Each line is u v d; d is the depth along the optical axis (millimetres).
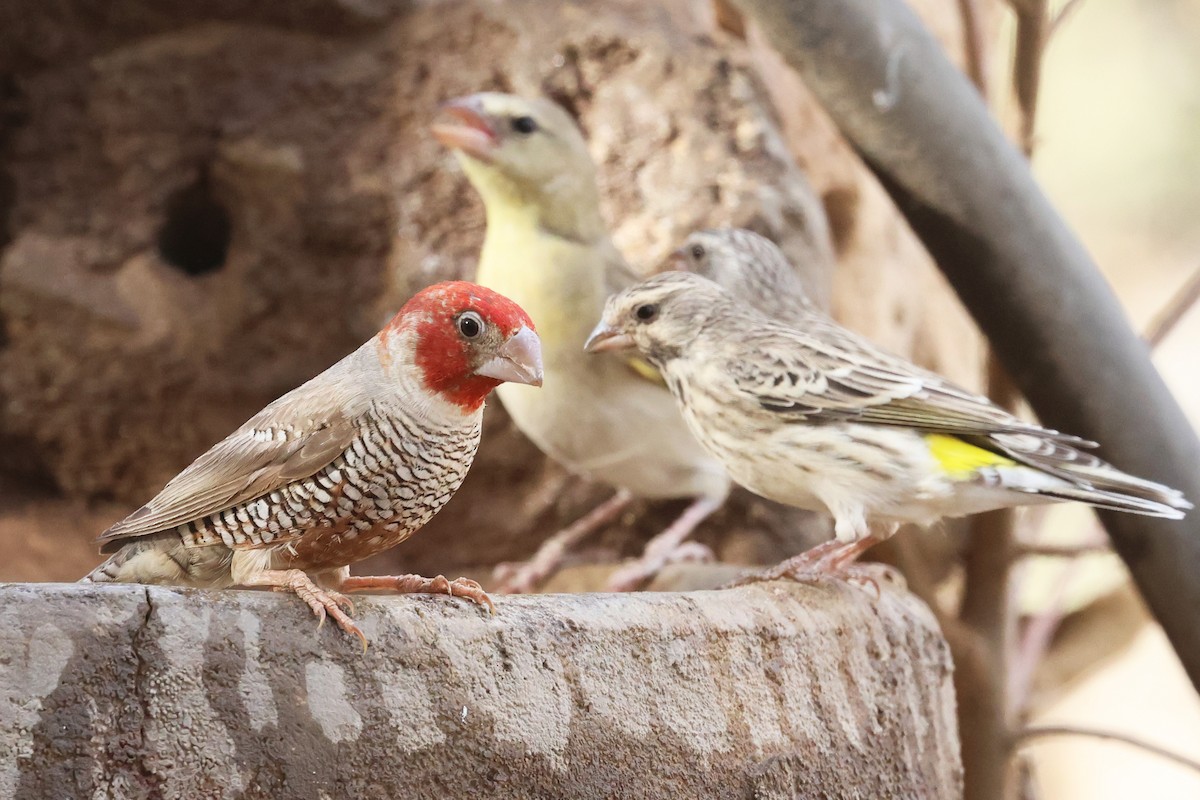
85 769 4723
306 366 11930
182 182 12148
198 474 6078
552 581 11531
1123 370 9289
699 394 8766
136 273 12055
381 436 6008
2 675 4648
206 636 5043
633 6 12242
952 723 8180
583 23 12023
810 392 8359
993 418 8227
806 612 7008
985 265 9414
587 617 5887
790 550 11602
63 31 12258
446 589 5762
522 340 6039
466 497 11969
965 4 11320
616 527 11766
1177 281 25500
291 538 6055
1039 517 12961
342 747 5160
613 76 11953
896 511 8352
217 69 12211
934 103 9336
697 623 6246
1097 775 21297
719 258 10188
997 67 15680
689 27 12305
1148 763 21203
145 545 6215
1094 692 21922
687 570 9977
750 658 6414
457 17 12180
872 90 9352
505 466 11836
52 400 12102
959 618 11227
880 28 9344
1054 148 26359
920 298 14484
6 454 12508
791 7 9312
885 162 9562
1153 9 26125
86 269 12008
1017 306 9391
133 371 11977
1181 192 26031
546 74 11961
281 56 12258
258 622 5168
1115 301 9484
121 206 12156
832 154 12906
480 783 5410
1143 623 15227
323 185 11820
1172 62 26094
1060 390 9344
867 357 8570
